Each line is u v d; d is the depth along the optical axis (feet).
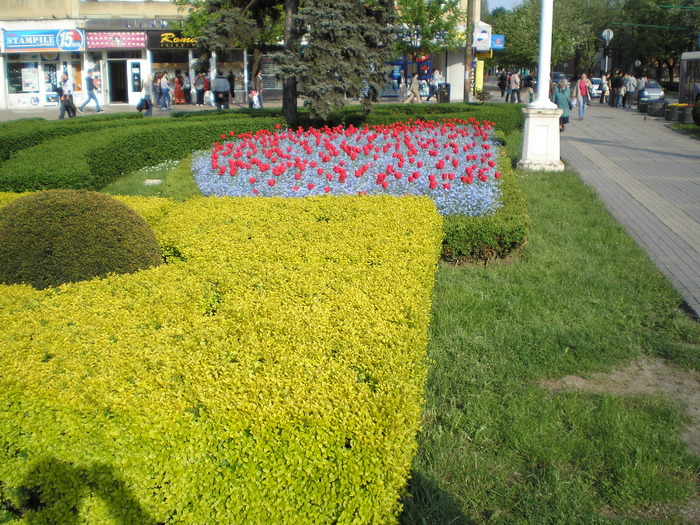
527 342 16.85
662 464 11.99
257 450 8.64
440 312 18.60
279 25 84.28
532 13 143.02
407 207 23.32
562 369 15.65
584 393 14.40
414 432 9.32
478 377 15.05
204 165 38.11
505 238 23.44
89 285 15.24
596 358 16.14
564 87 62.23
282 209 23.63
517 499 11.18
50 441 8.92
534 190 35.83
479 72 122.93
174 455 8.71
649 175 43.83
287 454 8.59
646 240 27.14
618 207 33.73
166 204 26.05
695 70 94.53
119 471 8.75
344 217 22.20
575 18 152.97
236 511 8.50
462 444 12.58
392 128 50.44
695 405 14.14
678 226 29.60
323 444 8.64
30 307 14.02
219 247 18.67
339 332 11.56
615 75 116.16
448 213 25.73
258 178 32.89
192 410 9.29
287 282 14.74
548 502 11.04
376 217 21.67
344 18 58.18
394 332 11.55
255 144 43.83
